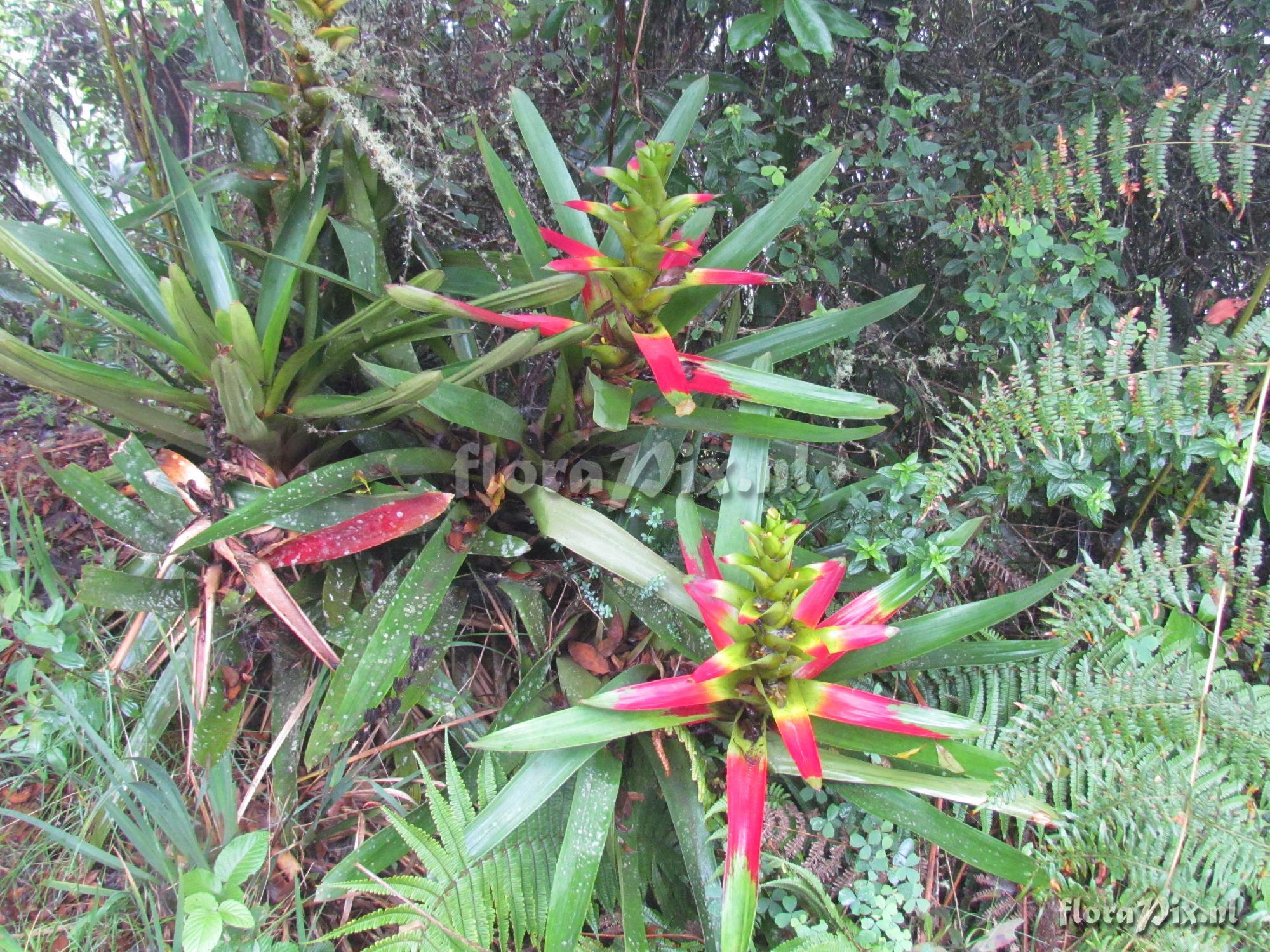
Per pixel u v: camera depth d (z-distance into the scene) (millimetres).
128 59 1357
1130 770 991
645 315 938
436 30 1241
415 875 1011
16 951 915
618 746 979
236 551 1000
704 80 1063
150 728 1021
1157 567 1075
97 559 1150
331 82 975
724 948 804
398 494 1013
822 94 1339
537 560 1111
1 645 1053
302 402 1014
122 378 938
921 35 1300
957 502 1193
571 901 885
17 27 1349
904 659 932
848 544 1121
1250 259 1277
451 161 1103
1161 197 1111
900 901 994
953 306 1304
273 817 1033
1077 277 1163
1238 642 1090
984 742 1070
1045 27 1303
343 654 1075
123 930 961
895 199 1234
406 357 1084
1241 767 974
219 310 935
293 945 933
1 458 1197
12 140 1382
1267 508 1146
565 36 1331
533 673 1050
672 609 1021
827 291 1324
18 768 1017
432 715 1090
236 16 1344
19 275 1204
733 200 1298
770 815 1006
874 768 909
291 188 1069
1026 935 1024
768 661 844
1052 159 1142
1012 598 927
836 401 940
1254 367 1037
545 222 1212
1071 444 1128
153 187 1223
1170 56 1279
